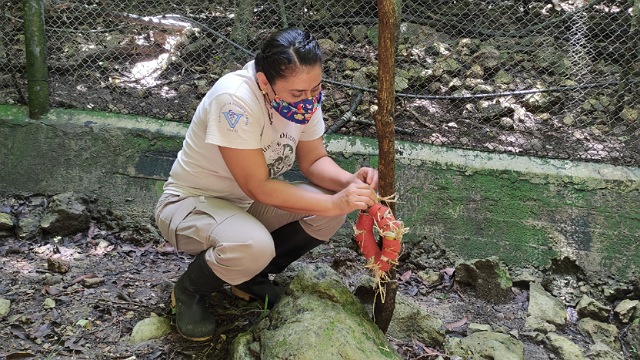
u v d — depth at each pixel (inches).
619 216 125.1
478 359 101.8
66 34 156.5
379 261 88.4
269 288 105.0
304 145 95.7
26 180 134.0
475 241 127.6
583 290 122.9
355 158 131.6
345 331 87.7
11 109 137.3
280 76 80.3
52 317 103.7
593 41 160.2
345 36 160.2
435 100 143.8
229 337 100.1
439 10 171.5
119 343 99.2
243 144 84.1
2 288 110.3
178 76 149.1
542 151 131.6
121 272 117.6
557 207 126.3
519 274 125.0
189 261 123.3
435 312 114.9
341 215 92.2
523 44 161.2
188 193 95.2
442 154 130.3
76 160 134.0
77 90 142.9
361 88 140.9
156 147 133.4
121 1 164.4
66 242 126.8
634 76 141.3
